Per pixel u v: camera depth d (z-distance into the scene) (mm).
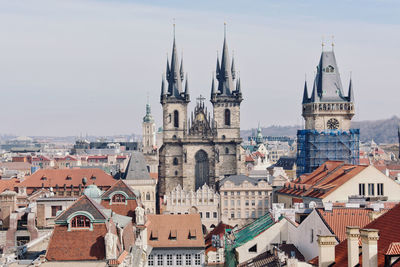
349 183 136000
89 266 72438
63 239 74312
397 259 50031
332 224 81812
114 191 104375
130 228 87875
